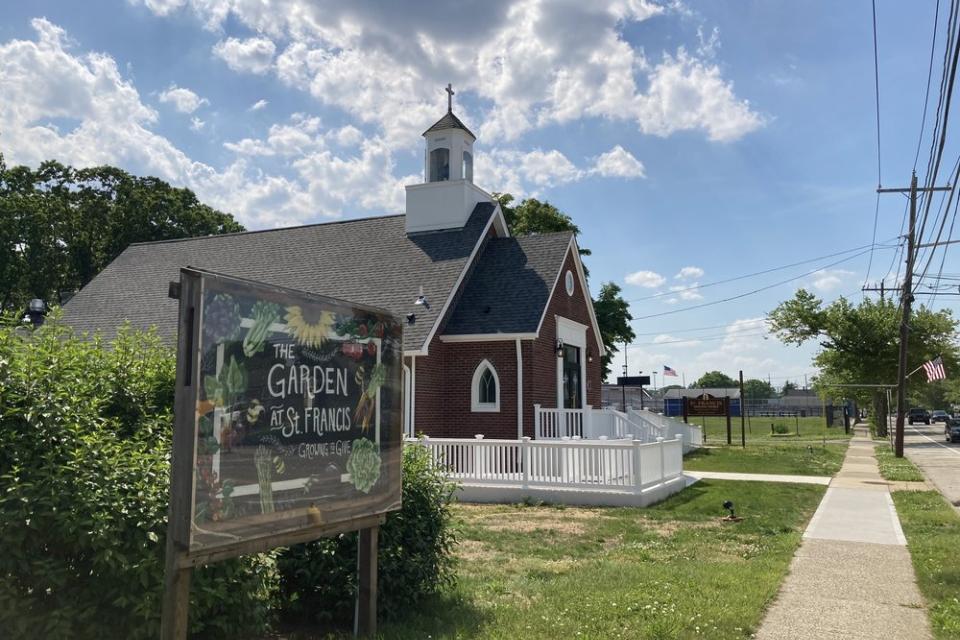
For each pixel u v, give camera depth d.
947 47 9.99
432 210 24.78
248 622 6.01
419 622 6.98
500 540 11.73
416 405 20.19
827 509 15.50
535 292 21.89
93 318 25.75
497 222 25.53
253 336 5.19
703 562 9.95
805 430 67.38
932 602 7.93
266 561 6.22
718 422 88.81
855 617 7.42
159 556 5.12
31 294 39.91
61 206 40.56
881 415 55.06
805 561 10.17
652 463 16.67
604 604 7.43
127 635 5.20
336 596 7.05
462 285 22.61
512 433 20.45
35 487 4.86
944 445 45.06
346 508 6.06
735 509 15.30
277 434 5.38
